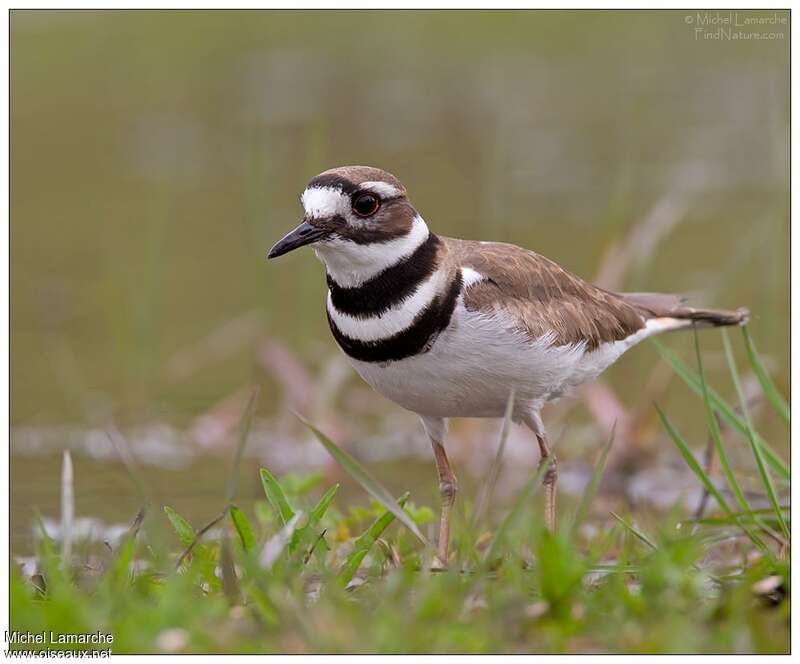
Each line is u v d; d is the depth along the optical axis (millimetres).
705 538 8727
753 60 23719
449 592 7023
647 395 12812
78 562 8906
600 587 7480
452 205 19188
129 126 23172
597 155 21047
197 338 15656
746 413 8617
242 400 14281
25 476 12195
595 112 22875
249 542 7855
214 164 21609
